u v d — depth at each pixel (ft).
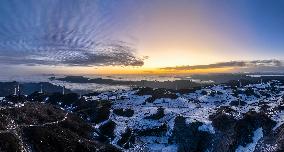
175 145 497.05
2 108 427.33
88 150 400.67
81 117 588.91
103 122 569.64
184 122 524.93
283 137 436.76
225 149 464.24
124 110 633.61
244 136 483.10
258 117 520.01
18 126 382.22
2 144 328.70
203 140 487.20
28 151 343.67
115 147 448.65
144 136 519.60
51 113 491.72
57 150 372.99
